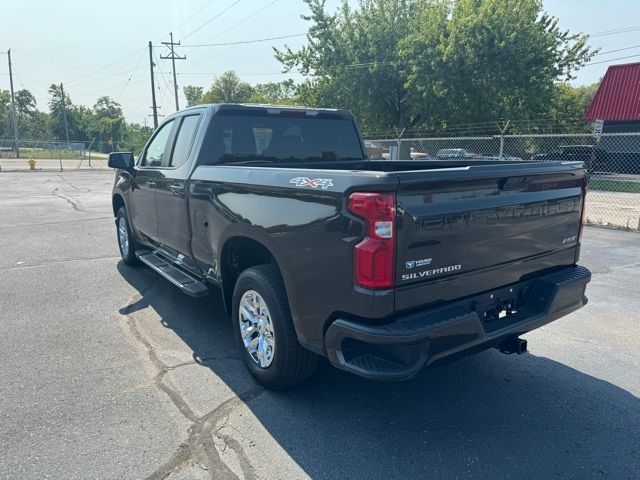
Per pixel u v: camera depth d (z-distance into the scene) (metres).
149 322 5.03
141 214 5.96
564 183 3.63
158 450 2.96
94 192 18.53
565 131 30.53
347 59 27.69
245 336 3.79
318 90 28.77
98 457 2.88
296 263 3.11
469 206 2.94
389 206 2.60
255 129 4.73
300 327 3.17
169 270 5.12
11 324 4.94
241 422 3.26
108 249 8.38
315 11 27.56
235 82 79.38
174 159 5.05
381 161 5.32
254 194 3.46
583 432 3.21
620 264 7.58
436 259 2.83
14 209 13.34
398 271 2.68
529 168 3.22
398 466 2.85
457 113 25.02
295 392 3.66
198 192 4.25
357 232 2.69
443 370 4.07
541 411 3.45
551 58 24.70
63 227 10.51
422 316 2.81
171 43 45.59
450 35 23.59
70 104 104.88
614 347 4.54
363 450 2.99
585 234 10.13
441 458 2.93
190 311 5.35
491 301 3.23
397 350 2.68
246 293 3.71
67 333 4.72
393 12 26.98
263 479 2.72
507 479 2.75
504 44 23.03
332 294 2.88
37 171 33.59
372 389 3.73
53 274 6.78
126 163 5.87
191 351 4.35
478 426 3.26
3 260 7.58
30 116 108.94
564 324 5.10
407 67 25.59
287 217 3.15
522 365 4.16
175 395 3.59
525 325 3.25
